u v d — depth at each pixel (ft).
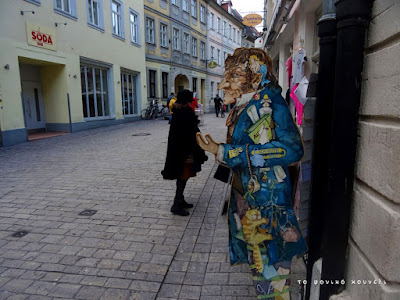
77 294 7.80
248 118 5.90
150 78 69.56
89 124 45.37
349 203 4.90
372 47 4.36
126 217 12.69
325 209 5.30
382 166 4.00
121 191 16.12
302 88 7.13
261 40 41.73
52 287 8.07
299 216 6.40
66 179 18.40
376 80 4.19
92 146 30.35
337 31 4.72
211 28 101.24
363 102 4.56
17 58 31.83
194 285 8.21
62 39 38.83
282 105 5.75
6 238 10.83
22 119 32.65
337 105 4.74
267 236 6.03
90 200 14.74
